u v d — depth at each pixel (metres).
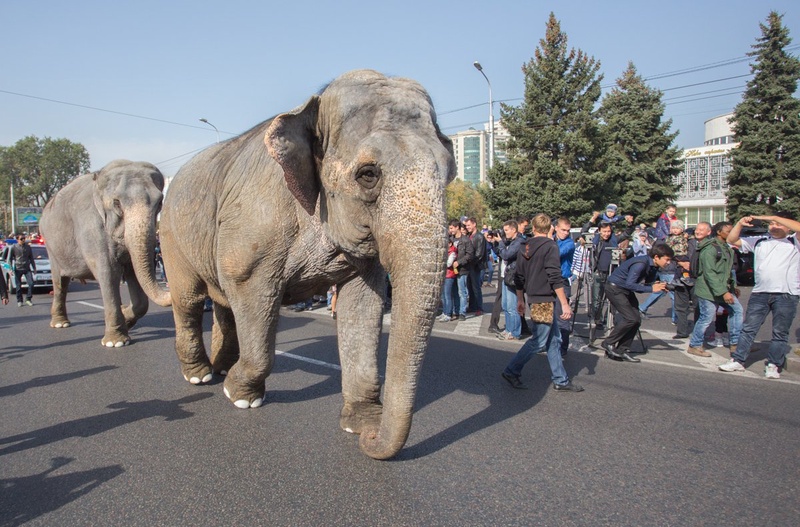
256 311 4.47
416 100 3.44
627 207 35.25
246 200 4.37
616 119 36.06
